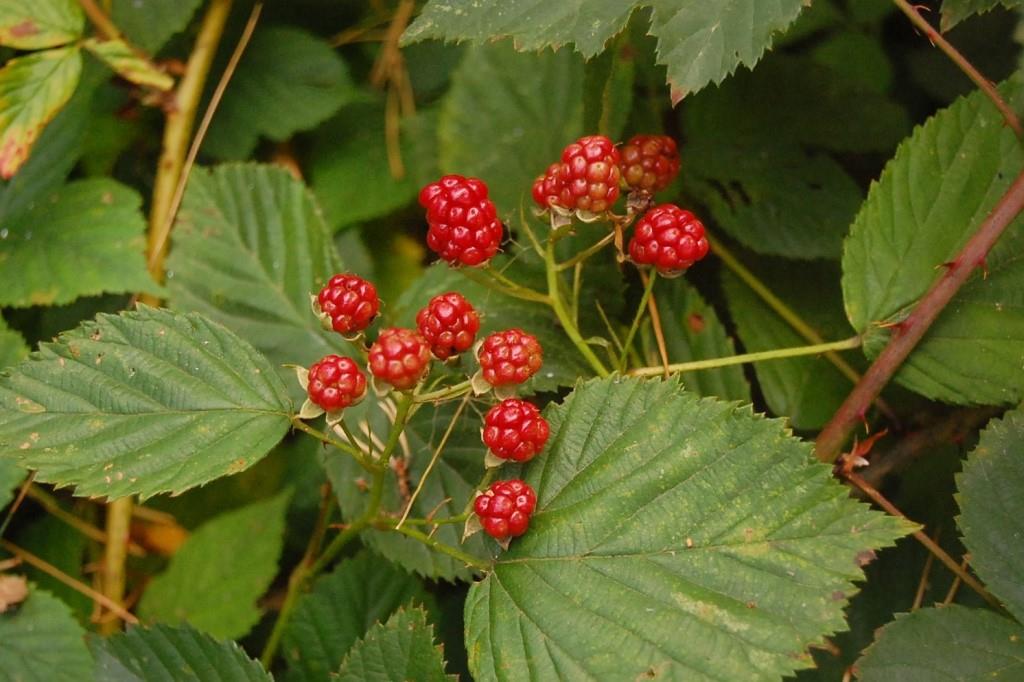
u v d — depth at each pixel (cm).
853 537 49
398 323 58
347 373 50
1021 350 53
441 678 51
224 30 62
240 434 51
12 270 58
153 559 61
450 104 59
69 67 58
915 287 54
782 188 60
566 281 57
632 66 58
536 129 59
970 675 51
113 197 59
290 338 57
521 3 52
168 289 58
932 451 57
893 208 54
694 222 52
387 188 62
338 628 57
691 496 50
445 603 58
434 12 52
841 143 61
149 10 60
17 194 60
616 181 51
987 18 63
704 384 57
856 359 58
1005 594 51
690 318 57
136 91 61
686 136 61
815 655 56
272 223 58
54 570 59
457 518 51
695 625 49
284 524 59
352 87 62
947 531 56
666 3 50
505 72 59
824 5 65
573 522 50
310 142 63
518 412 50
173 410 51
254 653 60
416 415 55
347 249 62
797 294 59
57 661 56
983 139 54
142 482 51
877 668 51
